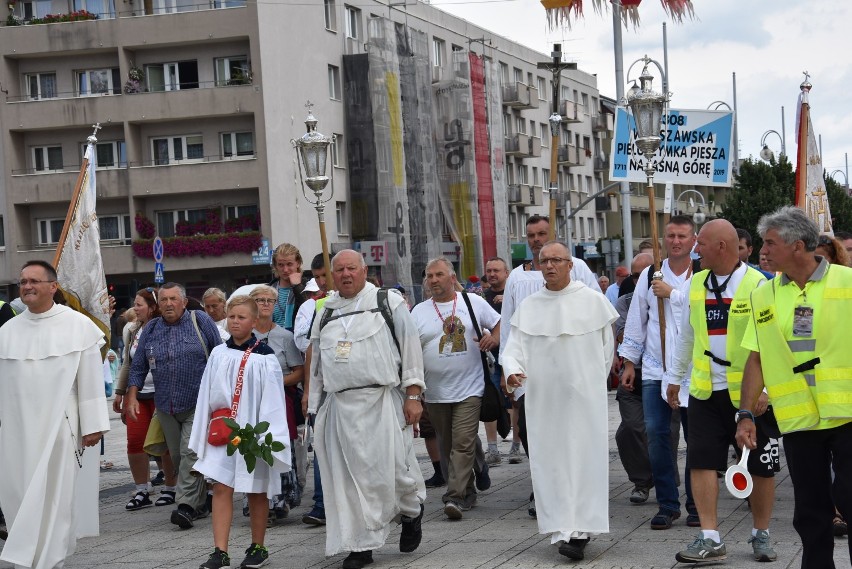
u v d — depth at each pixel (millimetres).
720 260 9266
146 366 12711
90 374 9789
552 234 11961
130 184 54344
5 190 55250
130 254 54594
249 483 9484
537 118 85000
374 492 9516
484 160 71312
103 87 55375
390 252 60594
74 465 9734
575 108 91188
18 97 55531
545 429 9734
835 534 9750
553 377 9742
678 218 10938
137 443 13562
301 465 12570
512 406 15711
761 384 7801
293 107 55594
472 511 12062
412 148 63469
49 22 54719
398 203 61062
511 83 78812
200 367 12484
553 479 9617
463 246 68875
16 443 9664
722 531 10297
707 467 9055
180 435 12539
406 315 9844
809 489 7297
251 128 54031
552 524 9531
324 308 9930
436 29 71375
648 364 10812
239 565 9867
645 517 11219
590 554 9547
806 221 7258
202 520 12539
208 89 53500
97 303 13883
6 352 9766
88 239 13953
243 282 54906
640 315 11023
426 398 12023
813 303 7230
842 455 7094
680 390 10484
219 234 53781
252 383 9703
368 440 9531
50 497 9570
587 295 9883
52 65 55500
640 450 11953
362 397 9594
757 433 8984
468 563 9398
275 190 53719
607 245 41625
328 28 60094
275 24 54375
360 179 60469
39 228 56094
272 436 9445
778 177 67500
